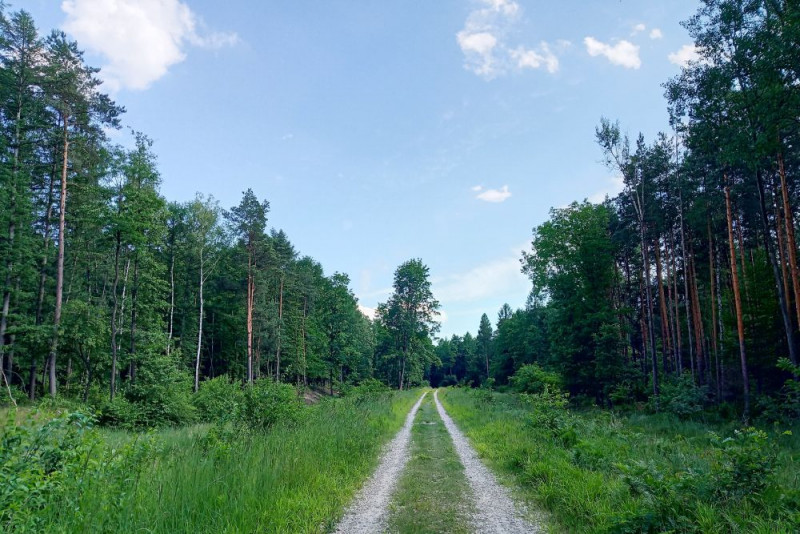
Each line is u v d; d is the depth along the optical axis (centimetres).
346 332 5766
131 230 2277
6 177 2214
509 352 6694
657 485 575
